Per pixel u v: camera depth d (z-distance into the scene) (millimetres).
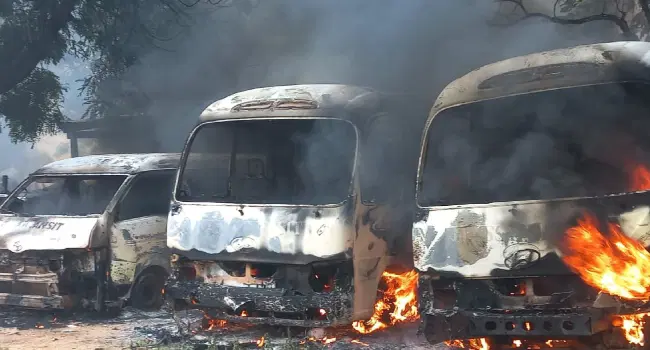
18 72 11211
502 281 5332
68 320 7703
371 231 6352
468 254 5359
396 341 6348
